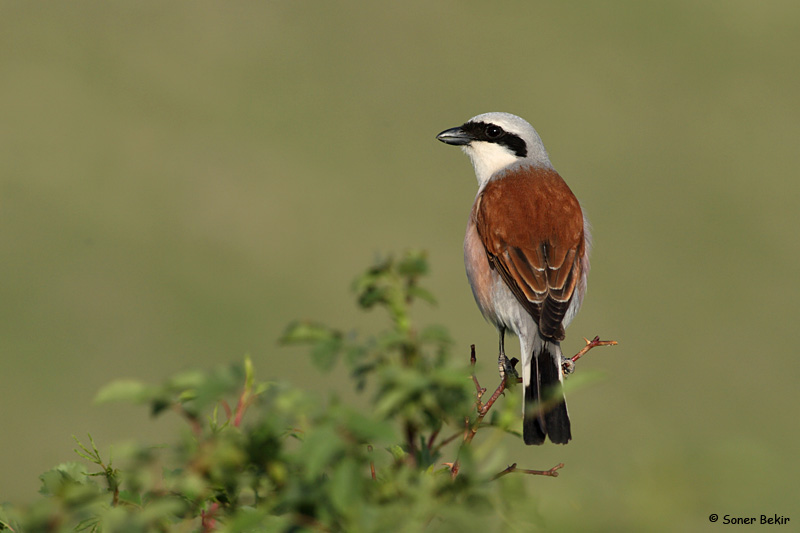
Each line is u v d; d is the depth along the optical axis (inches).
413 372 116.6
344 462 104.4
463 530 109.0
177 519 121.3
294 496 108.4
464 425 128.5
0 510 117.7
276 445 112.0
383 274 135.3
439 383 119.0
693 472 108.1
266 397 114.3
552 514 110.6
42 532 111.1
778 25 1204.5
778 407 684.7
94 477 130.0
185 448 114.6
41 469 566.6
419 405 120.3
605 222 900.0
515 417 130.6
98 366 668.1
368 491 111.5
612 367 725.3
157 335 707.4
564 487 112.5
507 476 116.4
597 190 928.3
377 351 121.6
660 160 994.1
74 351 678.5
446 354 125.5
